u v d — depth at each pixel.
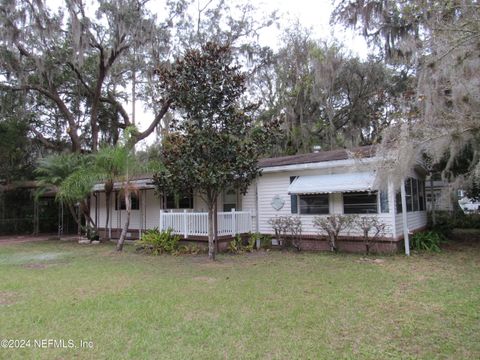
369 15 14.20
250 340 4.24
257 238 12.27
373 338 4.26
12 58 17.66
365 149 11.65
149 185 13.72
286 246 12.01
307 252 11.21
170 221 12.49
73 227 22.22
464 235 14.98
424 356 3.77
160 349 4.03
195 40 21.22
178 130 9.68
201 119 9.16
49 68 18.95
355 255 10.32
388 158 4.89
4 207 21.06
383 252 10.48
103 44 19.14
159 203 15.55
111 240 16.27
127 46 18.72
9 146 19.75
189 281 7.39
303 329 4.56
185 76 9.15
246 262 9.61
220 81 9.08
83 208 16.25
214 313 5.24
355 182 10.27
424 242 11.20
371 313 5.14
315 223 11.23
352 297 5.96
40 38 17.38
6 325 4.85
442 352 3.85
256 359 3.76
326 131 23.08
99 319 5.04
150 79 19.83
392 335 4.34
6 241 16.84
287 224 11.73
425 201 15.45
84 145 23.66
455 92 4.20
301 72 22.38
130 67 21.75
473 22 3.76
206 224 11.54
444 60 4.21
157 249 11.70
